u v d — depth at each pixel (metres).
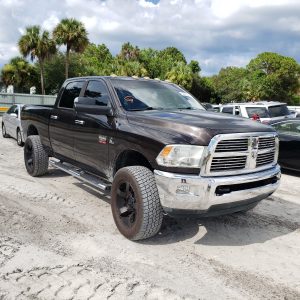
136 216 4.16
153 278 3.55
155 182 4.12
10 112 13.03
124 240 4.39
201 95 64.69
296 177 8.38
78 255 3.96
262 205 5.98
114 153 4.70
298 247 4.40
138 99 5.04
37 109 6.91
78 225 4.81
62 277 3.48
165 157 3.94
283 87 69.00
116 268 3.71
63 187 6.57
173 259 3.97
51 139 6.42
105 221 4.98
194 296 3.27
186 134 3.94
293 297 3.33
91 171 5.40
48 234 4.49
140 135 4.25
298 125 8.57
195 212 3.97
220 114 4.82
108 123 4.83
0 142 12.52
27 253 3.96
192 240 4.49
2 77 45.38
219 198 3.91
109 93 5.05
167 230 4.77
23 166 8.34
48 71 46.62
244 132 4.08
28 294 3.18
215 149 3.88
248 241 4.53
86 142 5.30
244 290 3.41
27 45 36.50
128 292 3.28
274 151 4.57
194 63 74.50
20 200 5.73
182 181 3.84
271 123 9.20
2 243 4.17
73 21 36.69
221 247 4.33
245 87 67.12
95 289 3.30
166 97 5.36
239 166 4.08
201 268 3.80
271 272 3.78
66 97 6.09
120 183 4.40
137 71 50.62
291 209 5.83
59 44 37.16
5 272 3.54
